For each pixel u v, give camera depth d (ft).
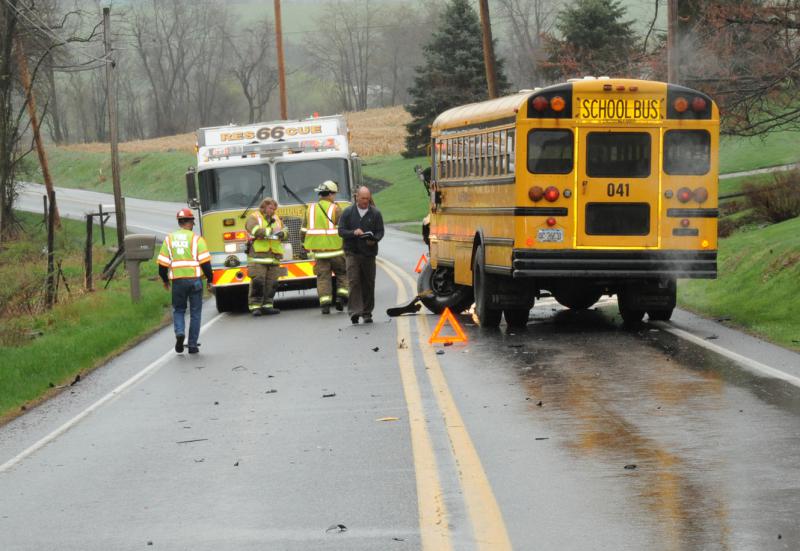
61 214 540.93
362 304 147.43
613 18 428.97
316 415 86.33
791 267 152.05
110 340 139.64
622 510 56.70
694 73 200.85
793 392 88.12
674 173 124.88
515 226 124.47
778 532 52.11
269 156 177.99
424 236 170.40
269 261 170.40
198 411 91.40
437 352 116.88
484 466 67.26
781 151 396.16
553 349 115.55
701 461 66.69
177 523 58.29
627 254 124.67
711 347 113.19
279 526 56.65
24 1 370.94
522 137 123.85
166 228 455.22
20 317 183.62
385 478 65.31
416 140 630.33
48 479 70.49
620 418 80.02
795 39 189.47
